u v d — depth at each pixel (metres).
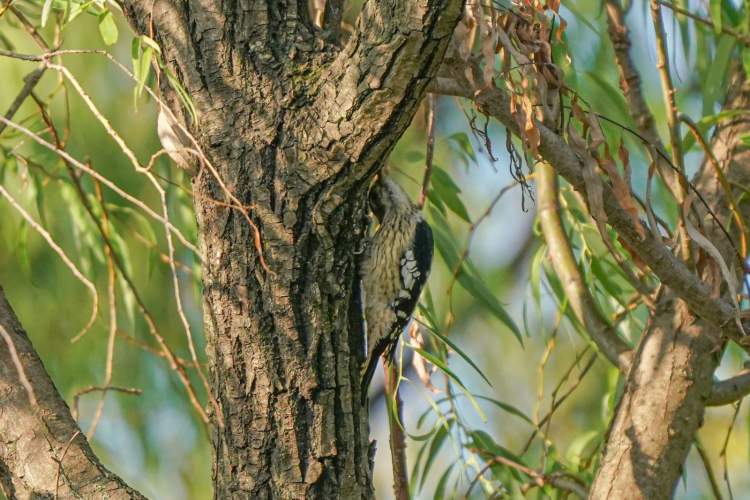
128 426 12.14
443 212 9.28
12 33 11.10
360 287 6.41
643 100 8.20
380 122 5.57
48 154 9.83
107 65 11.52
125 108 11.46
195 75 6.03
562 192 9.55
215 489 6.00
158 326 11.98
